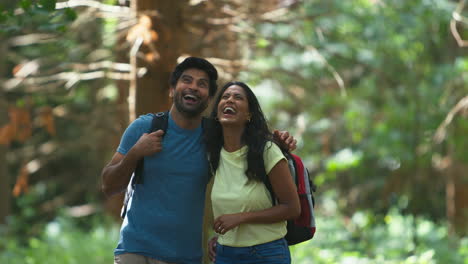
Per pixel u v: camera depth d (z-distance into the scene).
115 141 11.08
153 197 4.89
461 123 13.30
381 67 13.71
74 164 20.58
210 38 8.90
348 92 14.30
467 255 10.95
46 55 12.55
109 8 8.23
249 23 9.26
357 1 12.25
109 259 11.62
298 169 4.88
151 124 4.96
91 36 10.66
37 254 11.88
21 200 19.69
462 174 14.16
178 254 4.87
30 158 18.64
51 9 6.25
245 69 8.97
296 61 11.70
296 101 13.01
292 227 4.93
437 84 13.59
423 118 13.91
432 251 9.95
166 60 7.80
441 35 13.54
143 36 7.33
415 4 11.39
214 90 5.05
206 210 5.20
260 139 4.69
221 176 4.79
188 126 4.96
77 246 12.41
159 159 4.87
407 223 12.74
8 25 6.62
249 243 4.71
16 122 9.78
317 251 11.05
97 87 12.34
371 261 10.24
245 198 4.65
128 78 8.04
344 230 12.76
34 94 11.33
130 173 4.77
